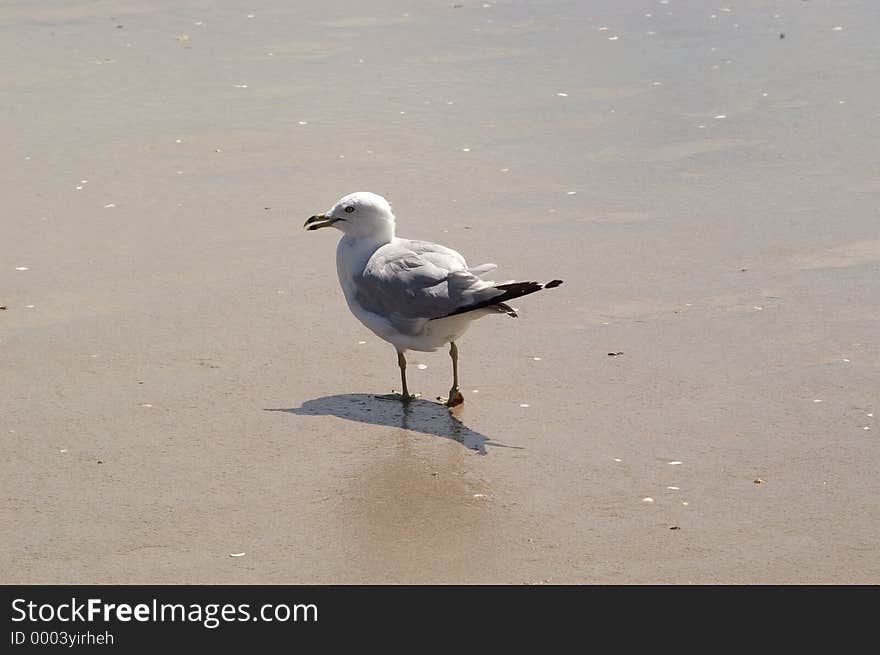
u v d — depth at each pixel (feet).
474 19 54.75
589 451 22.94
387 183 37.11
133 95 44.91
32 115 42.70
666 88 45.73
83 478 21.98
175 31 52.90
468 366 26.35
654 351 26.81
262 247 32.53
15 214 34.55
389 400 25.03
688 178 37.47
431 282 24.02
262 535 20.36
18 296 29.45
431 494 21.56
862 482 21.76
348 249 25.48
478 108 43.70
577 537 20.31
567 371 26.00
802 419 23.93
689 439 23.29
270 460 22.66
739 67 47.96
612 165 38.58
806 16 54.75
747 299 29.27
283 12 55.83
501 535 20.38
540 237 33.19
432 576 19.35
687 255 31.91
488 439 23.45
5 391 25.00
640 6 56.70
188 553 19.90
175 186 36.81
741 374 25.73
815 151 39.45
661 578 19.25
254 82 46.42
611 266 31.27
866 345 26.86
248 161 38.86
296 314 28.71
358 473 22.22
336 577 19.34
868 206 34.99
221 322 28.22
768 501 21.25
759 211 34.86
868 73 46.85
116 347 26.96
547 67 48.14
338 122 42.29
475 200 35.81
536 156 39.32
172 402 24.70
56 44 50.80
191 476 22.09
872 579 19.19
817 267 31.04
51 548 19.98
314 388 25.45
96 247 32.40
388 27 53.47
